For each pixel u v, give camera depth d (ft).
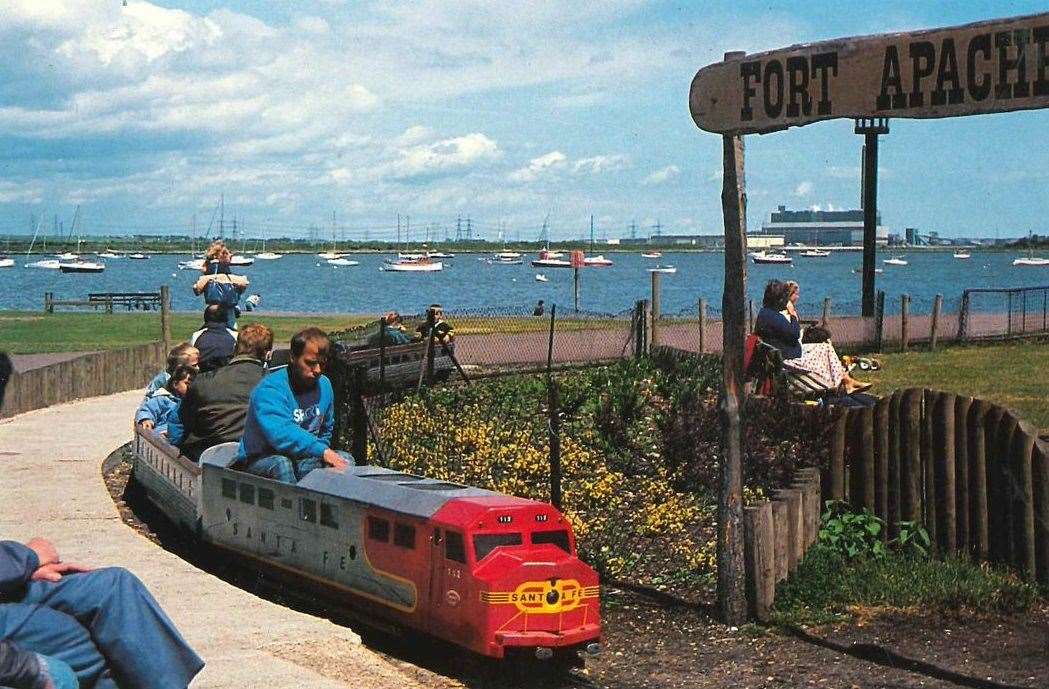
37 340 123.13
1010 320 104.99
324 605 32.60
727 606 34.60
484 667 28.89
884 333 101.91
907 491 39.58
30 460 53.31
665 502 46.50
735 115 32.22
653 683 29.40
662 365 77.25
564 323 98.73
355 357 59.98
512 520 27.99
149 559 34.63
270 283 536.83
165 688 16.67
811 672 30.07
